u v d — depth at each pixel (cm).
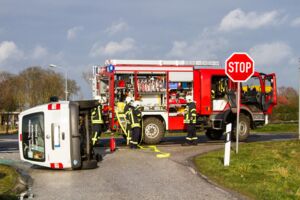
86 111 1076
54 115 1022
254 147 1352
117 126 1598
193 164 1082
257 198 725
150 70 1645
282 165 1043
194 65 1692
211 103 1691
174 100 1666
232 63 1164
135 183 857
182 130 1670
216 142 1712
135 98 1633
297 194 751
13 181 853
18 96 5853
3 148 1577
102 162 1148
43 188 825
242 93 1719
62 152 1013
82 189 809
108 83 1634
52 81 6047
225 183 845
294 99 3500
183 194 754
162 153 1307
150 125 1619
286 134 2162
